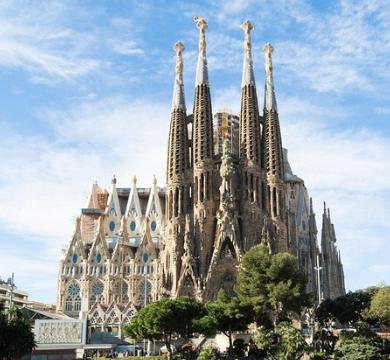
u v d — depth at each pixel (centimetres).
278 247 12875
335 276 16125
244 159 13462
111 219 16438
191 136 14125
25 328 5825
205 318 6681
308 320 9750
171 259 12725
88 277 14550
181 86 14375
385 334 7644
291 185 16650
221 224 12575
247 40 14738
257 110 14075
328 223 16612
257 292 8162
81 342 7638
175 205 13262
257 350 6994
